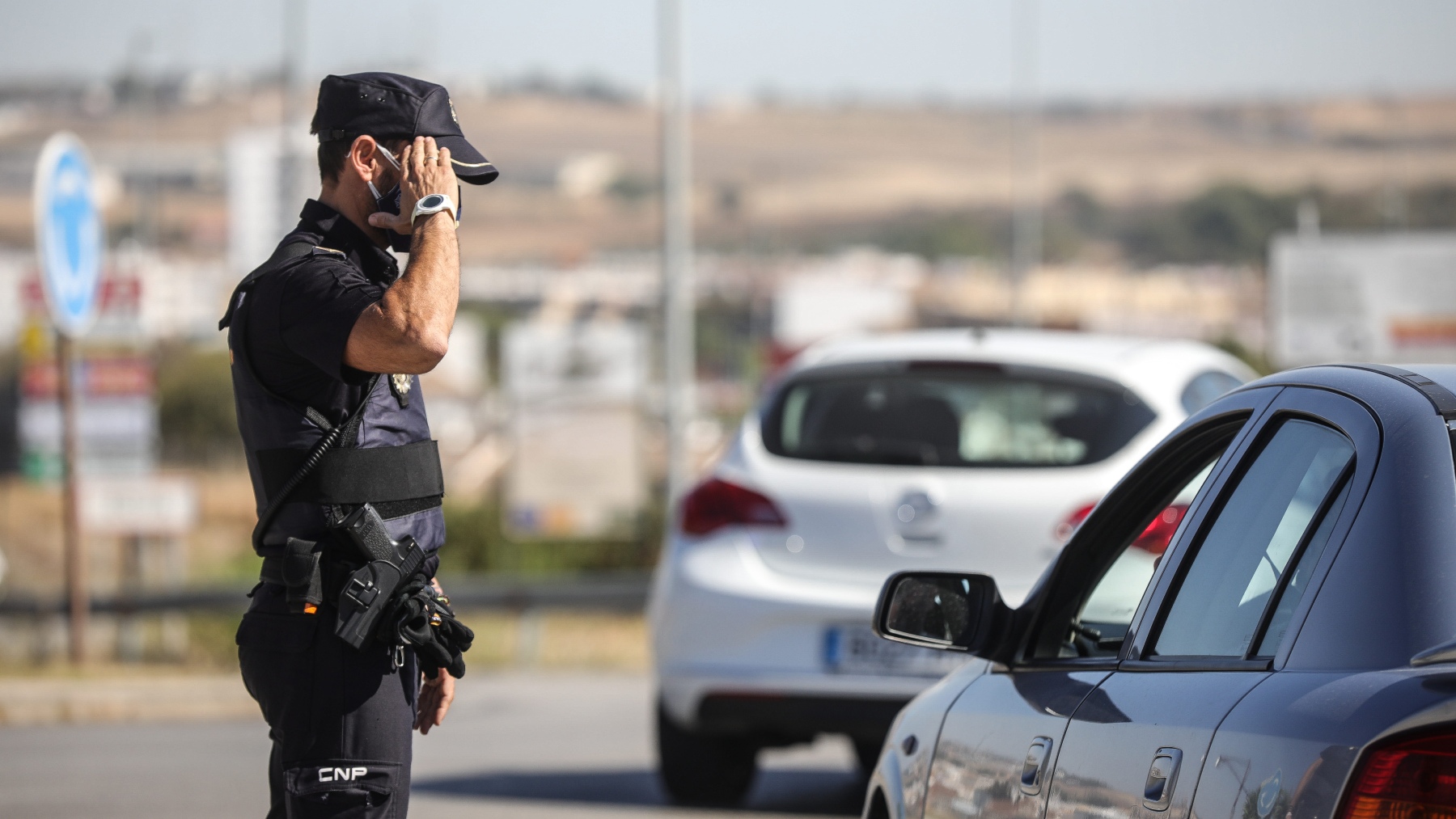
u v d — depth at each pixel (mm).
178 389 177875
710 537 22219
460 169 11617
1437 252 155500
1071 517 20766
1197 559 9656
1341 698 7301
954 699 12055
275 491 11266
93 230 45688
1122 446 21156
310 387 11227
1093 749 9406
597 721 37062
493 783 27547
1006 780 10531
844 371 22797
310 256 11438
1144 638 9836
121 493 54750
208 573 87500
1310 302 158375
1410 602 7418
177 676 46250
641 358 81625
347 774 11039
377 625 11102
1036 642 11391
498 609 53812
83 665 47656
